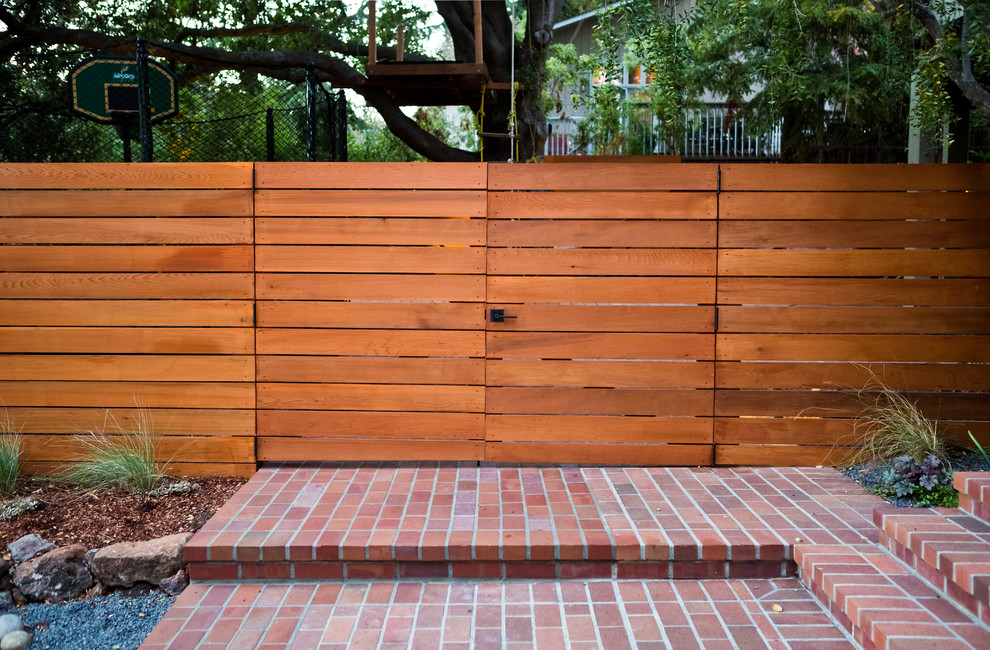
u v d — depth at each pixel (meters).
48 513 3.89
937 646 2.40
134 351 4.52
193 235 4.49
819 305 4.46
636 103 8.61
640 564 3.34
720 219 4.46
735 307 4.49
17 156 8.93
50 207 4.46
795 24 5.21
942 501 3.73
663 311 4.50
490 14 8.81
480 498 3.98
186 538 3.49
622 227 4.48
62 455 4.52
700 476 4.36
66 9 9.57
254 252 4.51
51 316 4.49
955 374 4.43
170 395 4.54
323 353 4.54
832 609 2.97
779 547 3.31
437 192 4.48
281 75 8.85
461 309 4.52
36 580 3.34
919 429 4.25
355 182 4.48
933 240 4.40
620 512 3.74
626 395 4.54
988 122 4.55
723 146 11.98
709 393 4.53
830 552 3.23
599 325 4.52
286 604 3.16
